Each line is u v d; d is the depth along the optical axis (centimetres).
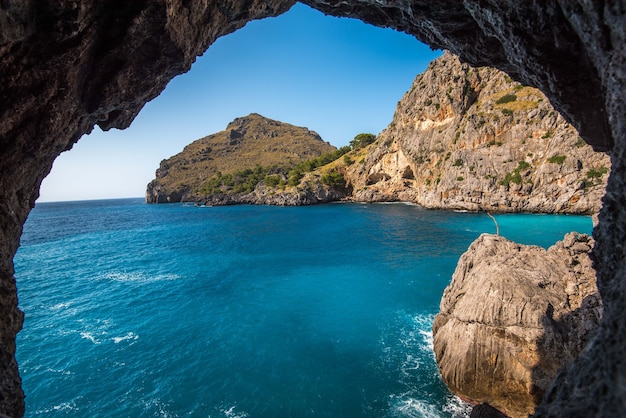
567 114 904
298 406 1711
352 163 14388
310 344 2308
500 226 6381
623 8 469
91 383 1952
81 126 970
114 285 3847
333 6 1287
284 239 6431
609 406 399
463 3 942
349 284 3562
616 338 422
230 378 1961
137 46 859
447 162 9538
